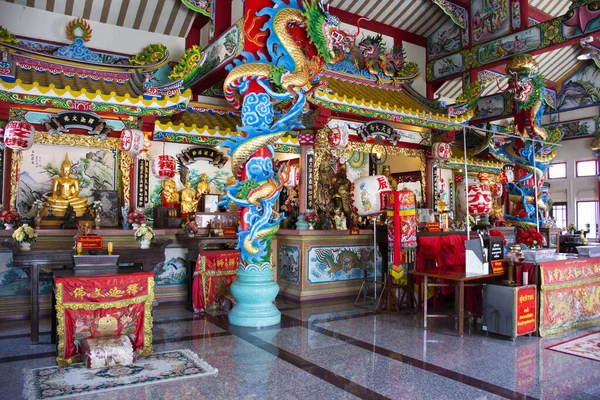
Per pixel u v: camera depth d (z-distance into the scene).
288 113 5.94
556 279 5.70
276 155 10.39
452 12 10.55
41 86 6.09
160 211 8.38
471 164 12.86
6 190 6.95
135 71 7.62
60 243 6.88
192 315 6.60
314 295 8.13
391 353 4.74
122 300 4.49
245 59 5.98
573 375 4.09
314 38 5.88
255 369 4.20
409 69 10.32
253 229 5.95
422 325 6.01
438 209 10.12
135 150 6.84
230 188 5.91
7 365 4.29
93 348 4.18
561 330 5.75
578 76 16.72
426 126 9.17
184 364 4.30
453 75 11.01
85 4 8.19
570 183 18.02
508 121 14.80
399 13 10.90
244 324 5.89
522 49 9.56
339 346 4.98
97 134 7.10
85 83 7.25
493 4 10.12
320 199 9.27
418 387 3.78
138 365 4.27
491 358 4.59
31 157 7.82
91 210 7.59
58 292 4.28
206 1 8.22
